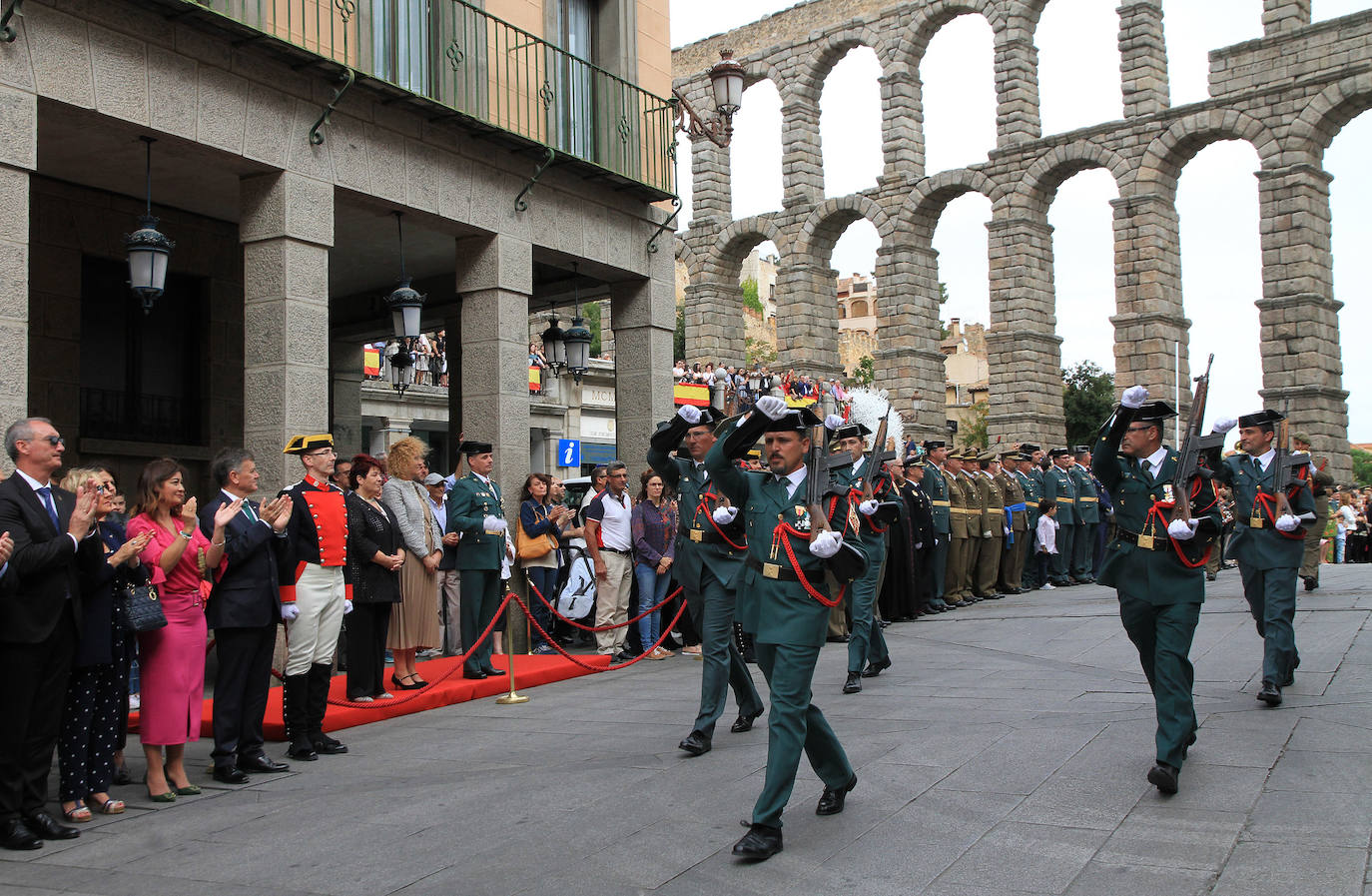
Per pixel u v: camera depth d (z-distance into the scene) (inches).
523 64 588.1
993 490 746.2
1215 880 203.2
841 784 251.4
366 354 1180.5
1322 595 638.5
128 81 395.5
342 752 342.6
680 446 390.6
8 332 358.6
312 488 342.6
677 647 563.5
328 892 215.0
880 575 425.1
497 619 462.6
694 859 225.9
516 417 557.9
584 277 690.2
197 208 585.0
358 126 483.2
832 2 1771.7
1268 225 1435.8
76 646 266.2
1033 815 244.2
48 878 230.8
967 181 1658.5
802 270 1791.3
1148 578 275.3
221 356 612.7
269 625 319.3
